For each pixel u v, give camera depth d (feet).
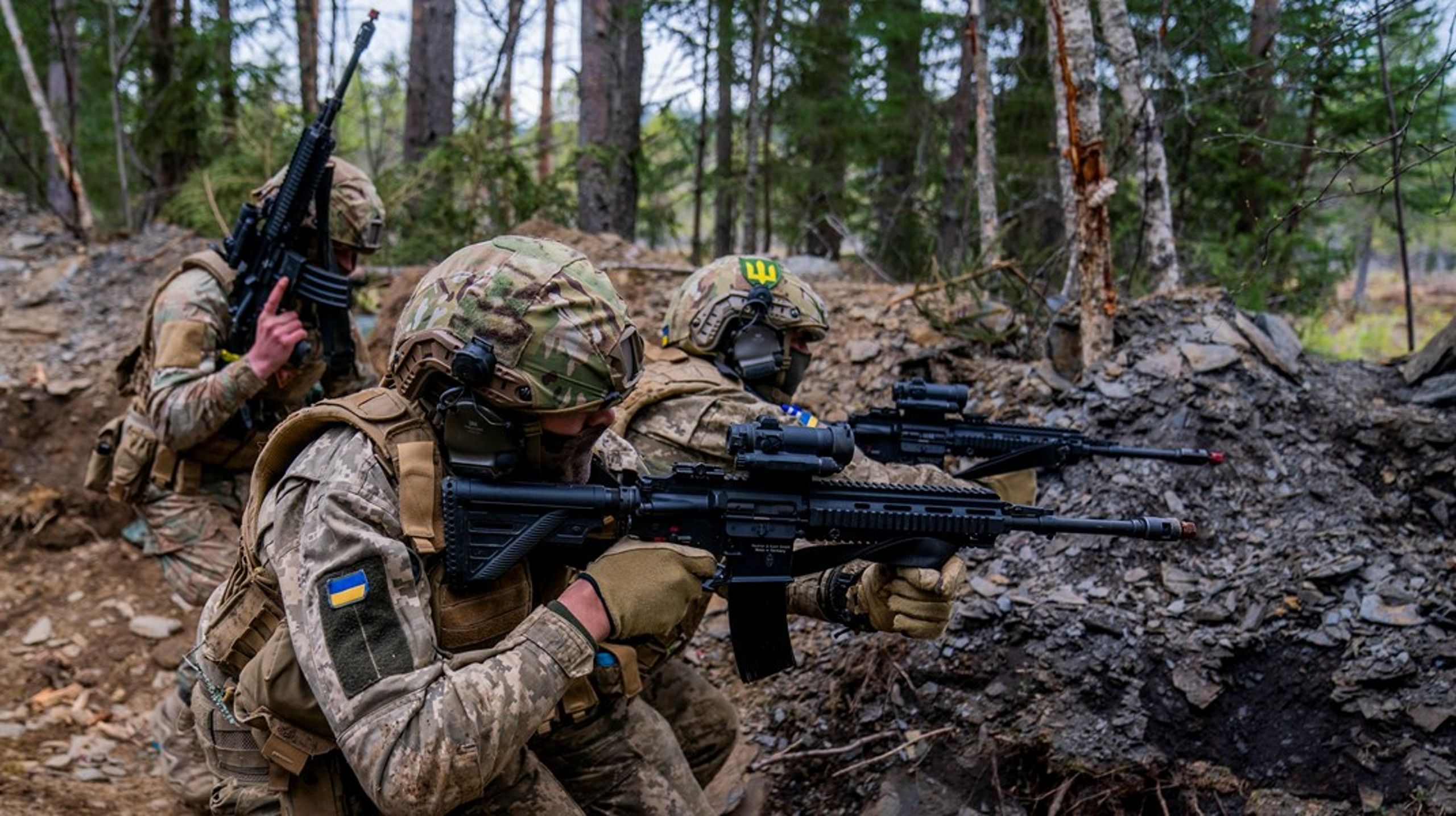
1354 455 11.51
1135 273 18.47
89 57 32.73
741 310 8.98
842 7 30.12
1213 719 9.09
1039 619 10.14
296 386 11.17
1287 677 9.11
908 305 16.30
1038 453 9.62
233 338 11.04
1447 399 11.78
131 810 11.10
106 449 11.55
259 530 6.34
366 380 12.26
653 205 36.81
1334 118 17.62
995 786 9.07
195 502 11.25
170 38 27.43
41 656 14.17
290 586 5.90
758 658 7.00
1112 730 9.14
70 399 17.90
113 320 19.90
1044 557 11.08
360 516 5.92
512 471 6.18
